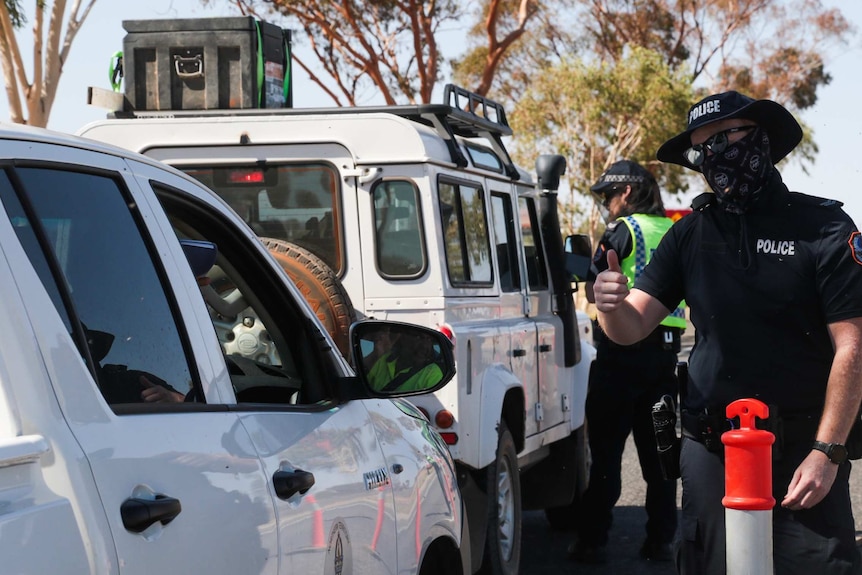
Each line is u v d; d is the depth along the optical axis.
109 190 2.41
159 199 2.69
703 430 3.67
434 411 5.73
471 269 6.53
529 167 35.19
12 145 2.12
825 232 3.52
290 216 6.19
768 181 3.62
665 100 34.25
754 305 3.58
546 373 7.44
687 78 35.19
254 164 6.22
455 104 6.70
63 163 2.26
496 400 6.12
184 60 7.38
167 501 2.06
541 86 34.84
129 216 2.44
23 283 1.95
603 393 6.84
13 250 1.97
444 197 6.26
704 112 3.62
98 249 2.28
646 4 41.81
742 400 3.37
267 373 3.37
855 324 3.46
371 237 6.09
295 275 5.75
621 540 7.61
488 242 6.87
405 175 6.09
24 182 2.11
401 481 3.38
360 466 3.09
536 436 7.16
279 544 2.50
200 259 2.81
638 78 34.34
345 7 28.39
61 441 1.88
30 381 1.87
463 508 4.10
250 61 7.36
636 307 3.80
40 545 1.75
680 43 42.34
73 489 1.86
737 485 3.31
